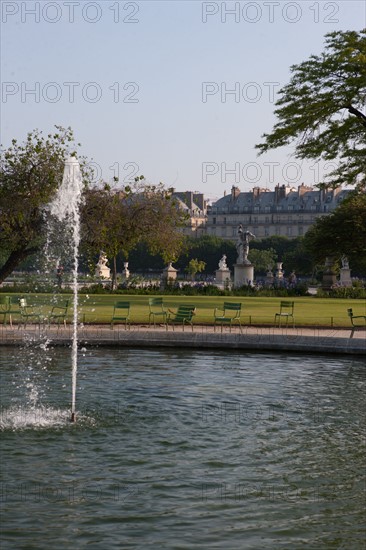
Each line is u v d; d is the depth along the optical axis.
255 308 39.72
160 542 8.73
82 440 13.03
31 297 46.31
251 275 72.56
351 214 62.03
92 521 9.31
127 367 20.48
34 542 8.66
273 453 12.34
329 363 21.59
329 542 8.89
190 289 59.44
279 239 152.25
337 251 64.00
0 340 24.48
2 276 40.47
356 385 18.19
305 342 23.70
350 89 34.75
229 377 19.17
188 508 9.82
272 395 16.97
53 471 11.28
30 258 73.94
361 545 8.83
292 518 9.57
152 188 43.97
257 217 184.00
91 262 42.97
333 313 36.69
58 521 9.30
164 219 43.81
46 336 24.73
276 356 22.88
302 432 13.70
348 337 24.22
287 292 59.56
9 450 12.36
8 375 18.98
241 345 24.09
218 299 49.25
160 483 10.79
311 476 11.20
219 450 12.50
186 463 11.77
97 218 40.09
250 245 154.25
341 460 11.98
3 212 38.19
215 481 10.92
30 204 37.94
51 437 13.20
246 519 9.50
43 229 39.16
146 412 15.16
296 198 180.12
